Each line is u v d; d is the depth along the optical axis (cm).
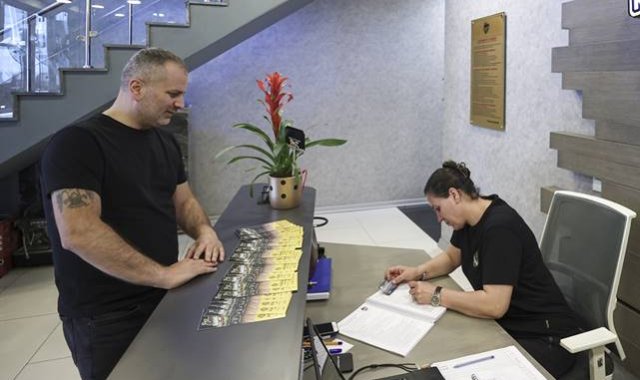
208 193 481
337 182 513
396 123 516
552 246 175
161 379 87
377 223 477
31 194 386
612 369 150
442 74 517
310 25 475
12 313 299
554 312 153
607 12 195
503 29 288
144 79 140
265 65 471
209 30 333
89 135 136
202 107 466
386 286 161
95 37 320
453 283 170
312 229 174
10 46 310
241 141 478
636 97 180
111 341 144
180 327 105
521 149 281
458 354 122
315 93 488
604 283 152
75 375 233
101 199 138
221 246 152
